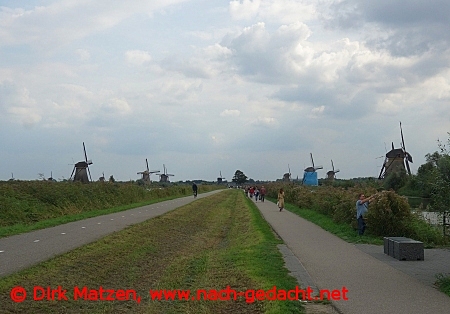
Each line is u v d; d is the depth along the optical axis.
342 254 15.30
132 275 14.30
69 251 15.63
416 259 14.05
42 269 12.93
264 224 25.58
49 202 30.81
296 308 8.77
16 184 31.38
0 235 19.67
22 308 9.88
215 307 9.77
